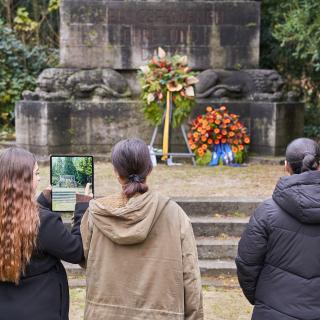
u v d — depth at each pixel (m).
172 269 2.88
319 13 10.32
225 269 6.08
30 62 13.41
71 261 2.99
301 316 3.01
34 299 2.87
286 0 12.42
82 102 10.91
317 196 3.02
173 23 11.18
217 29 11.24
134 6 11.12
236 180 8.70
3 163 2.84
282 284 3.08
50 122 10.59
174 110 10.26
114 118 10.96
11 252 2.77
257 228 3.14
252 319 3.19
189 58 11.24
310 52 10.56
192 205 6.89
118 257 2.90
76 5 11.05
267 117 10.80
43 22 15.66
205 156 10.29
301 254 3.05
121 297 2.89
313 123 13.55
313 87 14.05
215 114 10.38
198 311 2.91
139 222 2.84
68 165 3.32
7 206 2.80
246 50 11.33
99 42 11.15
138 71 10.83
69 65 11.16
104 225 2.88
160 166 10.09
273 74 11.21
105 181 8.44
